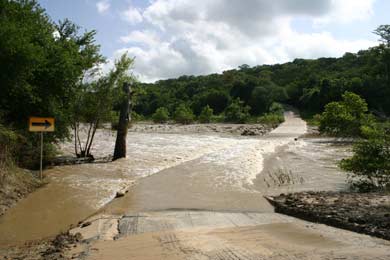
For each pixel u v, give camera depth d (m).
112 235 7.56
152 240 6.94
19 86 14.28
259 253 5.91
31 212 9.84
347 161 12.92
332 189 12.78
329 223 8.10
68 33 19.95
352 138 33.91
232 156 22.11
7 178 11.58
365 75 91.50
